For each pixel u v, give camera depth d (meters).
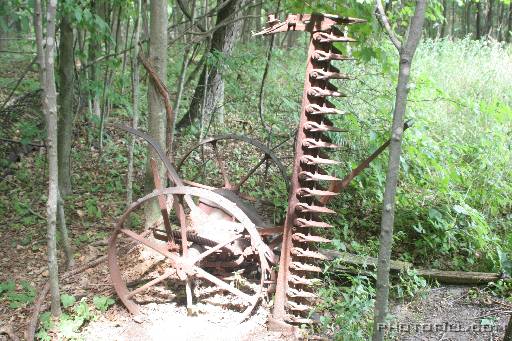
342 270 4.85
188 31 6.31
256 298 4.16
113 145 8.07
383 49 5.24
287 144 7.99
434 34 19.11
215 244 4.33
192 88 10.39
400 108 2.76
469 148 6.19
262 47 12.64
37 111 8.09
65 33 6.16
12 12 5.45
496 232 5.99
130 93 9.62
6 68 12.84
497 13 22.17
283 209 5.86
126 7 7.00
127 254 5.27
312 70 3.71
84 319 4.25
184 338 4.06
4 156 7.54
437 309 4.57
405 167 5.72
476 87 9.13
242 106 9.43
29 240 5.65
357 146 6.20
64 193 6.57
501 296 4.75
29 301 4.55
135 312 4.36
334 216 6.09
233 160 7.64
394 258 5.57
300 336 4.04
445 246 5.52
